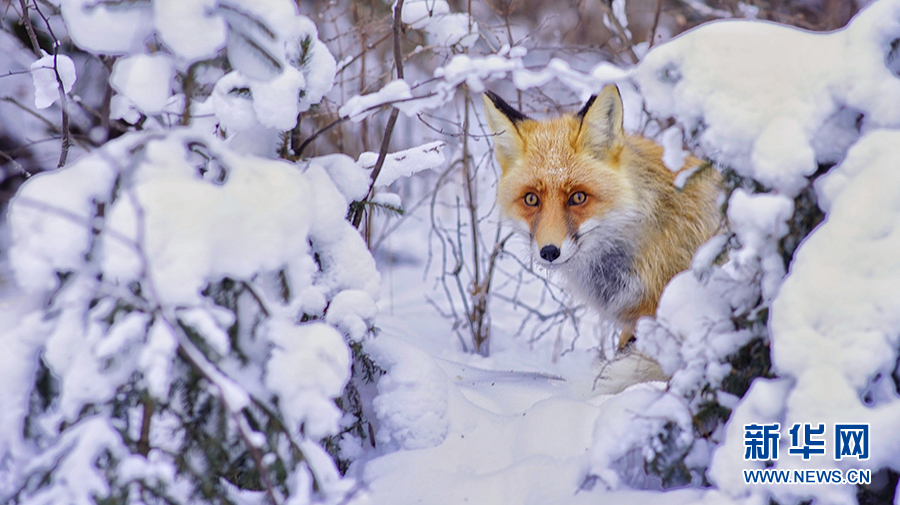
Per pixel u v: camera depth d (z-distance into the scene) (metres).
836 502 3.32
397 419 4.80
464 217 11.38
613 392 5.38
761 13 9.79
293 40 4.39
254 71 4.14
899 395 3.47
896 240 3.31
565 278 6.96
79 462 3.30
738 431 3.55
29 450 3.59
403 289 10.09
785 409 3.47
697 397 4.08
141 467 3.39
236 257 3.51
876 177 3.40
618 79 3.93
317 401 3.61
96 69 8.80
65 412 3.38
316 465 3.75
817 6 11.28
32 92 9.04
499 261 10.59
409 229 11.80
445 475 4.55
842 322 3.32
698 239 6.08
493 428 4.96
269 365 3.62
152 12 3.91
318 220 4.40
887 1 3.54
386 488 4.48
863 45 3.55
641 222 6.35
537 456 4.42
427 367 4.93
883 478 3.74
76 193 3.46
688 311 4.06
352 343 4.72
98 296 3.52
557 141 6.50
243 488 4.20
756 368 4.00
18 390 3.52
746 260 3.83
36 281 3.40
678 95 3.81
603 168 6.36
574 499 4.02
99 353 3.24
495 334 8.41
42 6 7.91
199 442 3.83
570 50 9.11
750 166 3.76
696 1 10.51
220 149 3.71
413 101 4.41
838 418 3.30
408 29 7.02
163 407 3.72
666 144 3.96
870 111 3.53
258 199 3.53
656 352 4.21
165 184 3.39
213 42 3.84
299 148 5.02
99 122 8.85
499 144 6.90
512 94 12.55
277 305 3.88
